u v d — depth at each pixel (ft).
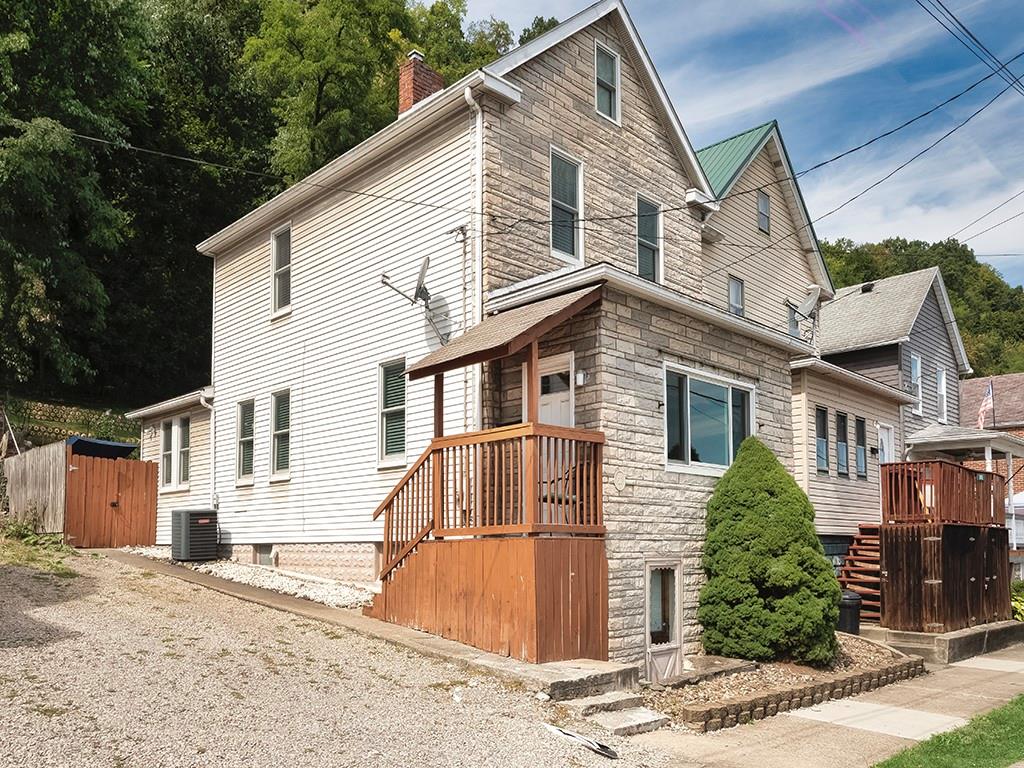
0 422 85.05
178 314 122.21
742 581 39.52
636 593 36.83
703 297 64.34
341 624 36.83
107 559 54.13
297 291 56.39
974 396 123.44
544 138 47.96
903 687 40.55
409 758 21.89
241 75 131.13
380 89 115.65
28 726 21.31
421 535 36.58
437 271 45.93
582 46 51.62
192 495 65.77
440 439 36.45
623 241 53.01
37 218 85.71
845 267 198.90
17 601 37.88
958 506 56.44
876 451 70.13
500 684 29.25
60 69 86.63
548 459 33.27
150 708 23.62
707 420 42.78
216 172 126.21
